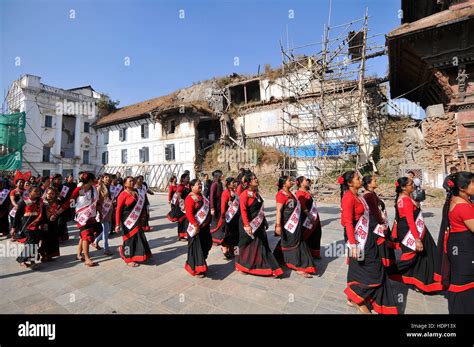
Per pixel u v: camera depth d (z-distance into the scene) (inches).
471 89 506.9
